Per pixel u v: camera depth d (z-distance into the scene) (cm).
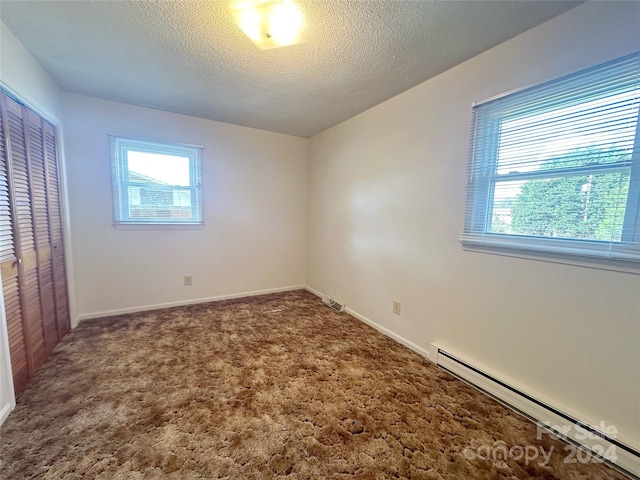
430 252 214
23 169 177
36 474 115
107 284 282
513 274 163
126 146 280
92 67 202
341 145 318
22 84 173
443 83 200
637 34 117
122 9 144
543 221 151
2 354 143
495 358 174
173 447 130
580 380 138
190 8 142
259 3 138
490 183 174
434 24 150
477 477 119
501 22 147
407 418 152
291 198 385
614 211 126
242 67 199
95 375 184
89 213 268
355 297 300
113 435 136
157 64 197
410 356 219
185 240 319
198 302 333
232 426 143
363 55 181
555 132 144
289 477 117
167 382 179
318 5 138
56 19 151
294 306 330
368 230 279
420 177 220
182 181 312
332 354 220
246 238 358
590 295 134
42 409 151
